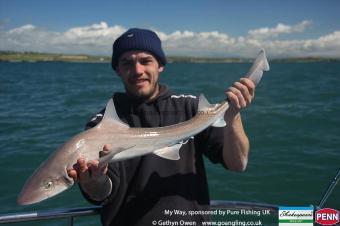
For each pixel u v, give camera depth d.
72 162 1.07
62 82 14.66
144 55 1.25
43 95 9.32
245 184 2.85
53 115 6.02
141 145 1.20
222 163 1.29
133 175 1.21
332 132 4.49
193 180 1.22
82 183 1.09
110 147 1.13
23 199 1.03
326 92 9.45
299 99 7.89
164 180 1.20
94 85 12.77
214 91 9.88
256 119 5.25
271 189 2.77
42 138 4.37
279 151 3.68
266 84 12.89
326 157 3.45
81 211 1.27
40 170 1.07
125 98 1.33
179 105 1.32
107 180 1.11
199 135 1.31
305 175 3.01
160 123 1.29
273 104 6.97
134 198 1.19
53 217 1.24
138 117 1.30
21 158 3.54
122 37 1.27
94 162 1.04
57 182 1.05
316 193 2.68
